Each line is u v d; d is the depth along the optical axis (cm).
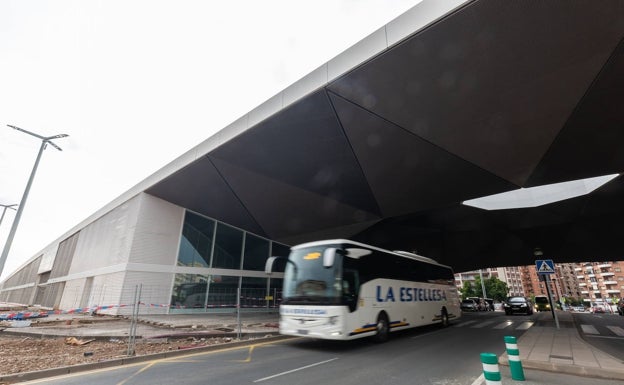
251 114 1505
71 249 3241
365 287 994
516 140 1266
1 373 601
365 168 1596
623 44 873
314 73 1261
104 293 2056
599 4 817
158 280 1975
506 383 570
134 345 832
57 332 1105
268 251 2638
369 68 1120
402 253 1333
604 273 9731
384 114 1263
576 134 1202
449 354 842
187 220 2216
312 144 1523
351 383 568
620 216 2372
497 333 1305
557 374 632
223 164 1777
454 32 962
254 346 968
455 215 2658
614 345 1000
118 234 2180
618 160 1351
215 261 2267
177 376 617
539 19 879
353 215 2070
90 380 592
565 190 2327
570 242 2820
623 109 1066
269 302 2519
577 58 938
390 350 903
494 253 3203
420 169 1534
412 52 1041
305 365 710
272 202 2048
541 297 3462
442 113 1205
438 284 1555
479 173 1513
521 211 2567
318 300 895
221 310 2206
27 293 4962
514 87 1060
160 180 1967
